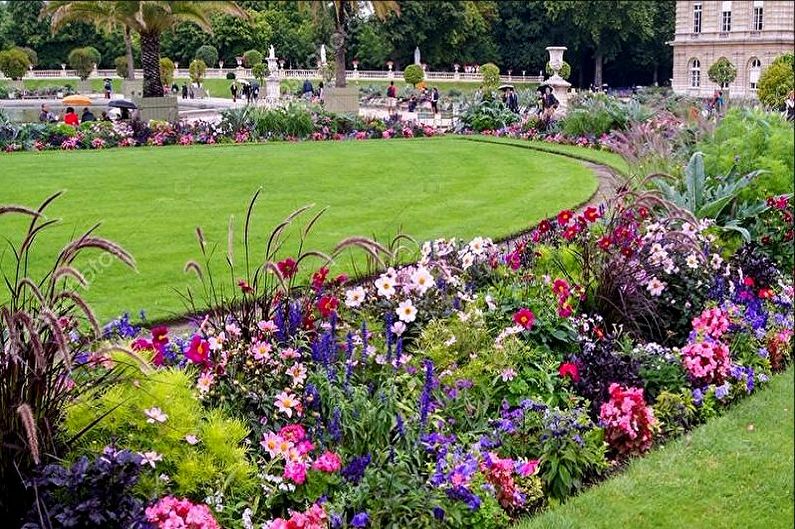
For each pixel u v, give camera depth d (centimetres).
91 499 335
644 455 489
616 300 636
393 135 2638
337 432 431
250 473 398
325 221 1187
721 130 1044
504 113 2841
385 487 397
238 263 922
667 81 7050
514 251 694
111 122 2378
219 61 5950
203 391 432
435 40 6019
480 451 445
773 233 842
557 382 527
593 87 5859
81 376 404
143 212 1257
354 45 5834
